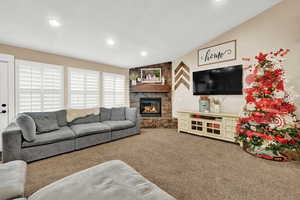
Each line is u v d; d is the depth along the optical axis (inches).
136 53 150.6
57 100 135.9
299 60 95.7
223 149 106.2
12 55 112.8
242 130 99.4
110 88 180.4
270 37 107.1
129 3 81.2
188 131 148.2
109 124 130.6
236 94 125.5
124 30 107.0
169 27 110.6
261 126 93.8
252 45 116.2
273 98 91.0
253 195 56.8
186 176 70.7
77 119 128.6
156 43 134.0
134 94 199.0
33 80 122.1
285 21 100.5
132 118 147.6
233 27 125.5
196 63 155.2
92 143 112.7
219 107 133.2
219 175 71.4
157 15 95.0
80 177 42.7
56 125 109.0
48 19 87.1
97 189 36.9
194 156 94.1
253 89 94.7
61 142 97.0
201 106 143.1
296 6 96.3
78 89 150.9
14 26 91.2
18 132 81.1
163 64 188.7
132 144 118.0
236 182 65.4
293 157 88.6
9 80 111.3
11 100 112.0
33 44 114.4
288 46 99.7
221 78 134.3
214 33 130.0
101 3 78.6
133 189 37.1
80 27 97.5
